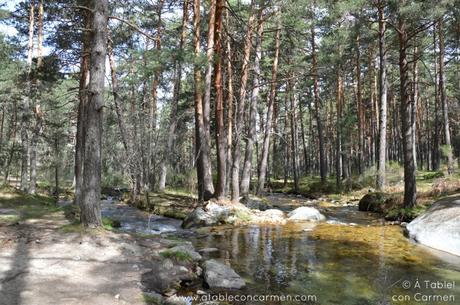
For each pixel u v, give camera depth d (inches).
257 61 852.6
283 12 776.9
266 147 983.0
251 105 864.3
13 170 1563.7
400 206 641.0
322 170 1300.4
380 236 469.7
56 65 703.1
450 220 414.9
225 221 572.7
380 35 867.4
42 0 761.0
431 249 396.8
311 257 363.6
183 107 1171.3
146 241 366.9
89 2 615.8
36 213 503.5
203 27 765.9
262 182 978.7
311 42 1127.0
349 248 402.6
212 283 273.3
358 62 1240.8
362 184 1135.6
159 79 1030.4
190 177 909.8
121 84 932.0
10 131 1651.1
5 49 905.5
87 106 380.8
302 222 596.4
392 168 1024.2
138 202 808.9
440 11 521.3
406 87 598.9
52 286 235.1
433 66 1450.5
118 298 226.2
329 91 1529.3
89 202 382.0
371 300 253.9
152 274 279.1
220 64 636.1
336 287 277.9
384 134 883.4
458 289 274.5
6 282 235.0
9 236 346.0
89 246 325.4
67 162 1379.2
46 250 308.3
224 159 646.5
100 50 376.5
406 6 546.9
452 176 819.4
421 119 1744.6
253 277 300.0
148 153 925.2
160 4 898.1
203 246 413.4
